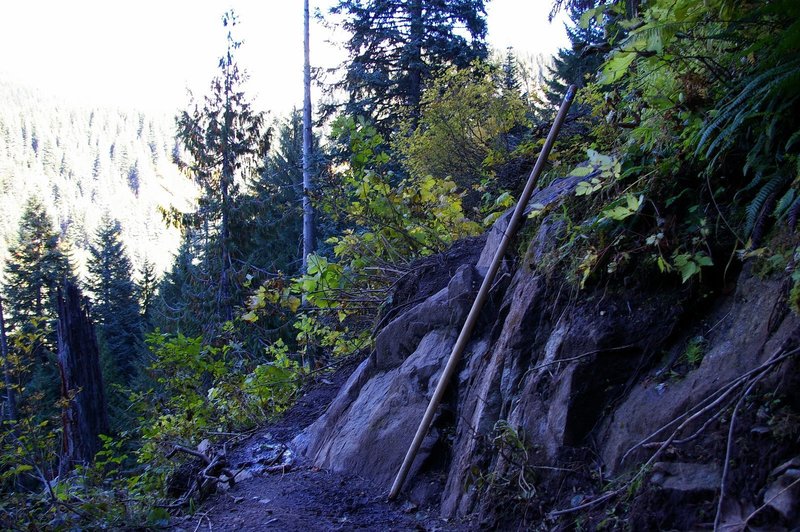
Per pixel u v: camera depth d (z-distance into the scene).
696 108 2.79
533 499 2.61
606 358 2.71
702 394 2.27
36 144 168.88
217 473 4.44
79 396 10.20
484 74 10.89
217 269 19.16
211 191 19.78
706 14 2.80
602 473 2.46
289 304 6.34
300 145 27.66
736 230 2.56
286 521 3.23
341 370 6.00
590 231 3.07
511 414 2.99
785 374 2.01
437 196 6.73
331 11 20.77
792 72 2.19
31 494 3.63
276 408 5.80
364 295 6.12
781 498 1.78
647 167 3.01
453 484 3.22
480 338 3.78
